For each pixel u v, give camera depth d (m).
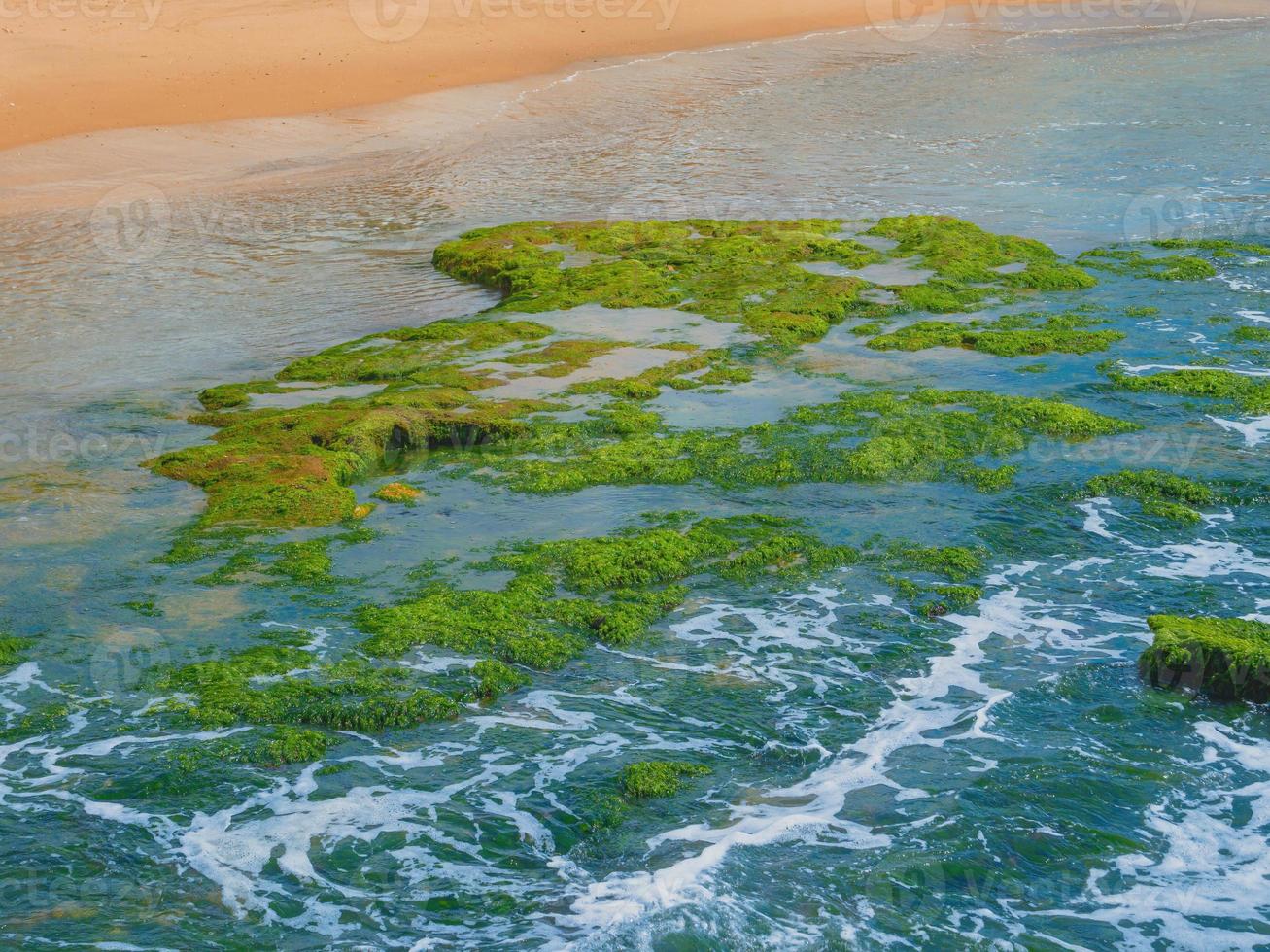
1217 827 7.51
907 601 9.95
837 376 14.52
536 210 22.02
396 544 10.73
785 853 7.27
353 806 7.63
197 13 34.88
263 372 14.89
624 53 36.56
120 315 16.91
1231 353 14.94
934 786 7.86
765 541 10.71
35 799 7.61
